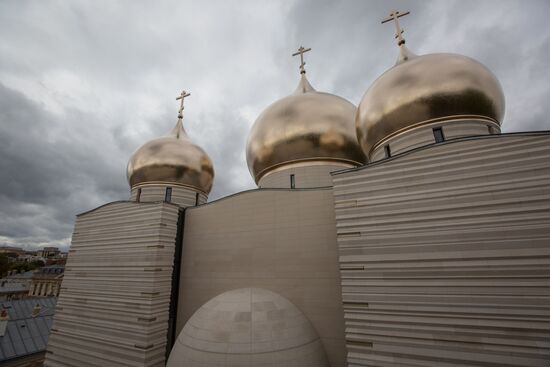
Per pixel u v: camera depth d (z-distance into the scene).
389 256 8.68
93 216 16.92
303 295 11.89
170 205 14.91
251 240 13.58
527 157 7.77
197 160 20.48
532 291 7.02
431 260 8.16
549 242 7.11
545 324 6.76
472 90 11.12
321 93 18.81
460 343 7.38
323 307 11.42
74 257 16.72
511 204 7.66
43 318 24.28
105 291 14.64
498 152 8.11
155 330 12.98
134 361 12.52
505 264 7.38
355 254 9.16
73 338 14.73
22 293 48.19
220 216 14.73
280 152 17.06
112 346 13.38
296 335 9.95
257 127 18.31
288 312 10.71
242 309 10.23
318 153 16.73
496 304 7.25
